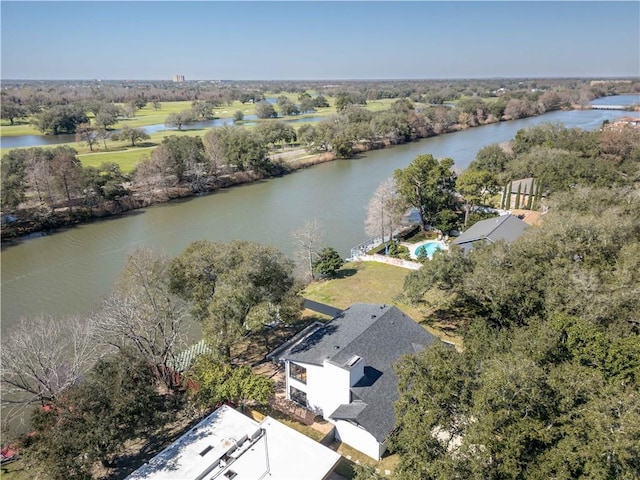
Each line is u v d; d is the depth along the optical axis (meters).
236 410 29.39
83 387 26.58
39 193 78.31
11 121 186.75
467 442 18.88
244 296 31.72
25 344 31.31
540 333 25.55
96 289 54.91
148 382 29.28
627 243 36.25
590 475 17.03
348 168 118.19
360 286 51.69
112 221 80.31
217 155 103.19
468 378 21.31
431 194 65.62
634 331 29.25
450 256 37.28
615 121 156.50
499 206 75.88
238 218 80.12
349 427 28.30
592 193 49.53
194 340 42.19
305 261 58.84
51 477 22.80
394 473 21.08
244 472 23.50
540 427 18.72
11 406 33.03
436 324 42.28
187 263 33.75
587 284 29.88
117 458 27.89
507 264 34.00
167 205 89.69
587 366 25.03
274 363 37.38
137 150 126.81
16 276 58.91
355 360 28.88
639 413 18.39
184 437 25.95
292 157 127.44
